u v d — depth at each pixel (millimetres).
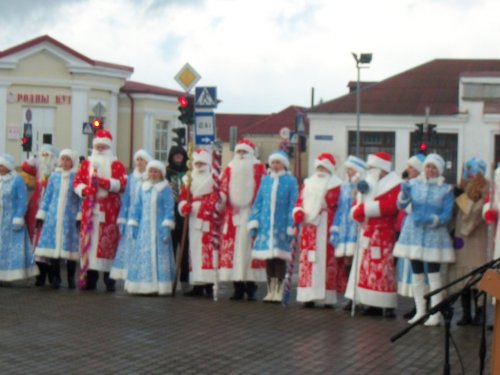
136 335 11188
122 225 14891
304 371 9445
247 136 59875
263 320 12414
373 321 12469
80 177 15117
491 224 12000
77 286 15664
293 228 13750
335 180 13531
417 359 10062
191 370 9422
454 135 45344
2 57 40188
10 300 13859
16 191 15367
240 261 14203
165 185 14664
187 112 19281
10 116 40812
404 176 15367
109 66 42281
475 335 11547
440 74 48781
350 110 47062
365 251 12742
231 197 14281
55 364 9602
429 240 12055
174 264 14797
